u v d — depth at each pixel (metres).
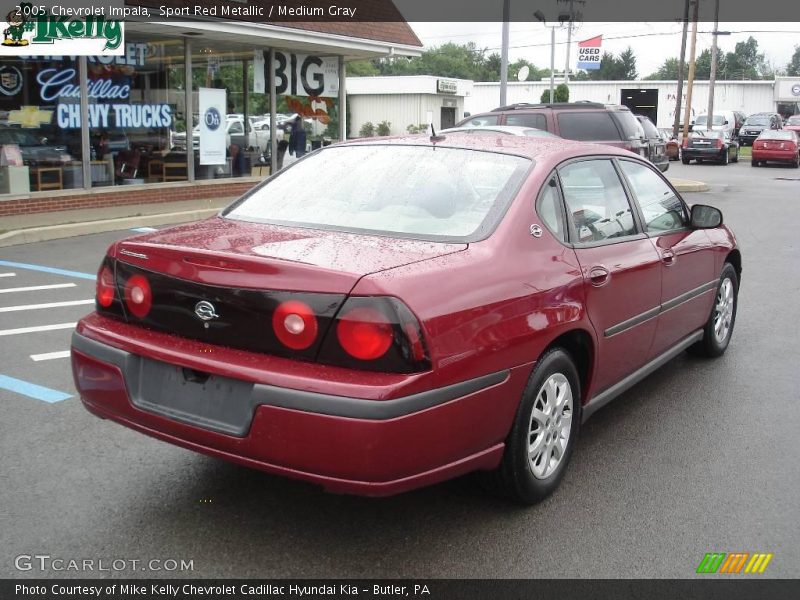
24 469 4.03
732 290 6.29
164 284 3.29
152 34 14.21
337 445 2.87
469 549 3.37
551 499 3.85
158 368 3.30
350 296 2.92
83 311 7.39
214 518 3.59
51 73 12.73
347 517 3.63
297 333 2.97
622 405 5.23
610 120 13.82
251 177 16.59
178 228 3.84
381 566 3.24
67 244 11.44
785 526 3.63
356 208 3.86
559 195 4.01
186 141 15.14
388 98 42.59
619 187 4.64
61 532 3.43
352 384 2.87
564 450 3.91
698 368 6.04
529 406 3.53
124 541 3.38
